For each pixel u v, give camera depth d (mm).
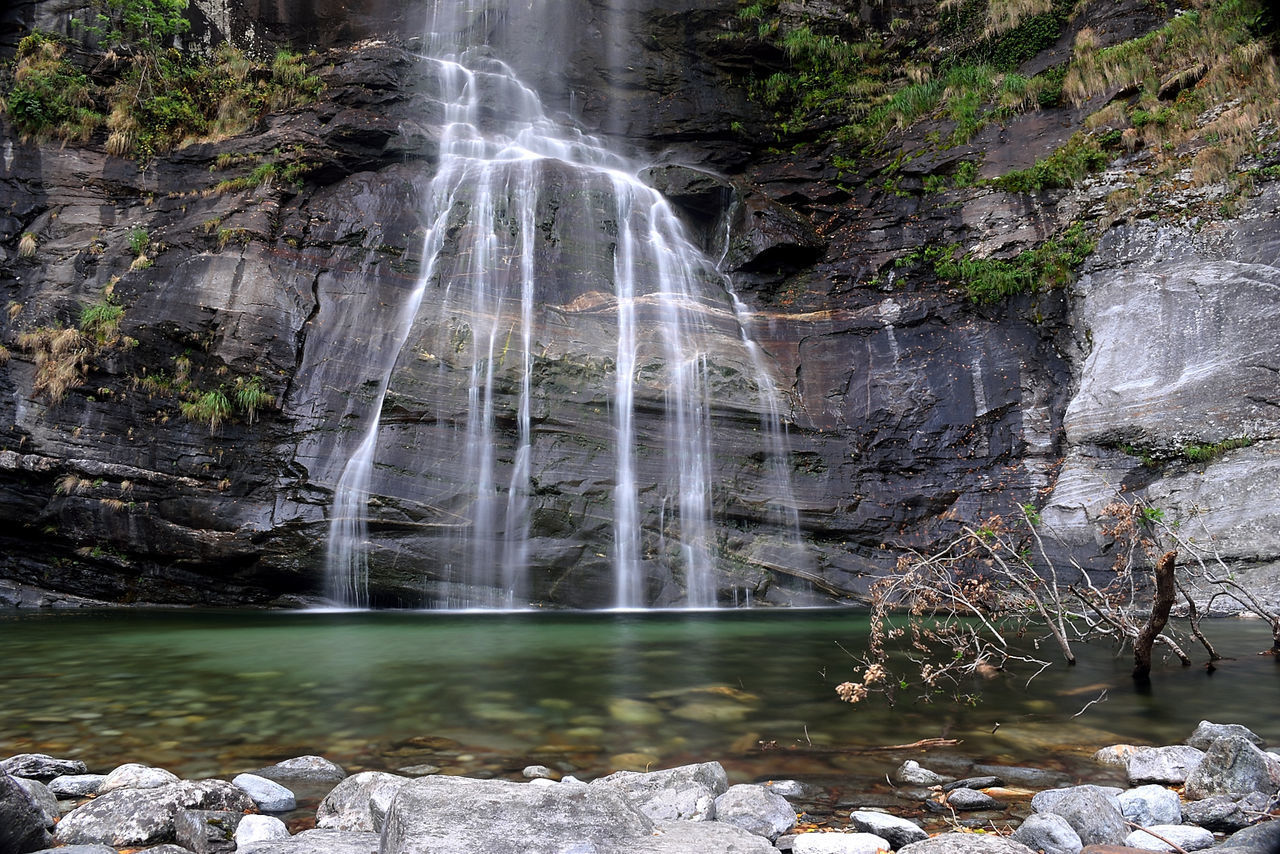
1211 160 13625
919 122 18453
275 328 14156
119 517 12961
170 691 6230
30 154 15703
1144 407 12391
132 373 13656
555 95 20750
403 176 16812
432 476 13219
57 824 3355
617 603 12812
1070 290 14422
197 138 16922
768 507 13586
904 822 3330
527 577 12812
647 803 3473
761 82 21047
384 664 7379
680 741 4812
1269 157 13023
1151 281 13234
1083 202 15031
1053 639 8391
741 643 8625
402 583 12680
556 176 17312
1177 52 15875
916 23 20812
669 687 6305
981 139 17188
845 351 15328
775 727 5109
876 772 4230
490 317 14836
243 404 13477
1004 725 5094
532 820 2744
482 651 8148
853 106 19766
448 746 4727
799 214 18203
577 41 21234
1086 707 5496
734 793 3605
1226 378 11859
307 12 21266
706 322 15625
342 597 12820
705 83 20969
